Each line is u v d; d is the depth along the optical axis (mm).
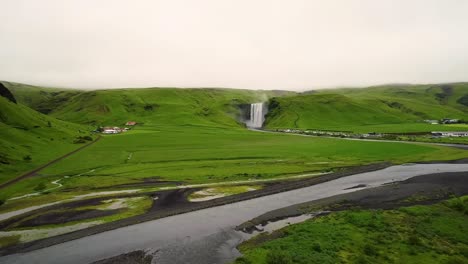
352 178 88125
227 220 56219
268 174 94375
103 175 96188
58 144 149000
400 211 56562
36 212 62031
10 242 48406
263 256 40156
